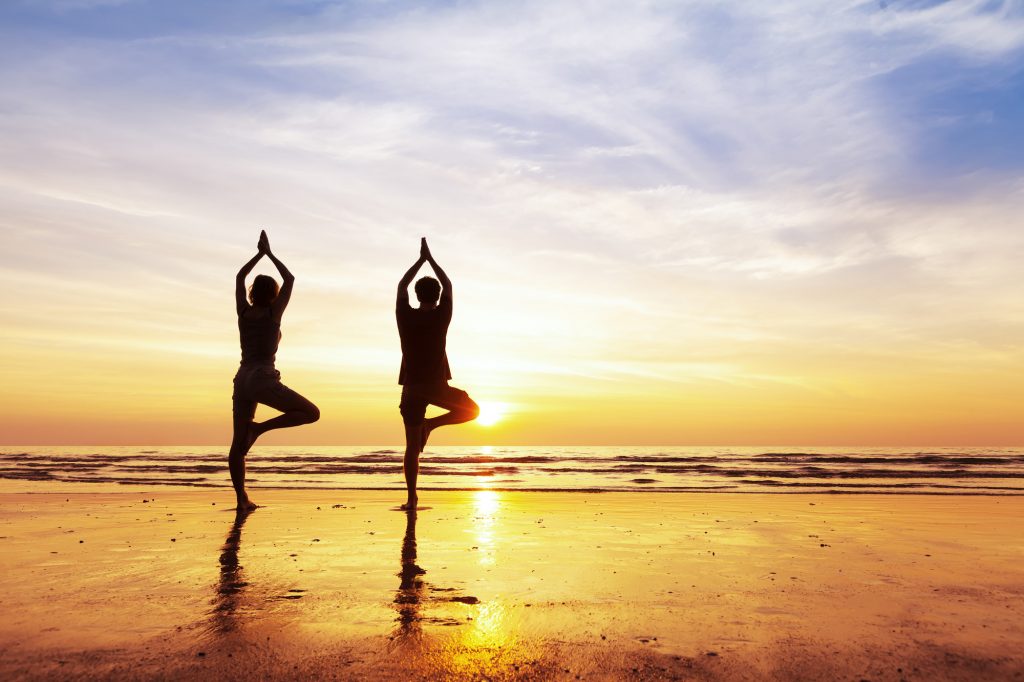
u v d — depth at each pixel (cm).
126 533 440
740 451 6353
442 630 224
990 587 294
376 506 629
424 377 590
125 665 188
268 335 591
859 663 195
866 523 526
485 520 527
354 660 194
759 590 286
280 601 261
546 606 256
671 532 466
